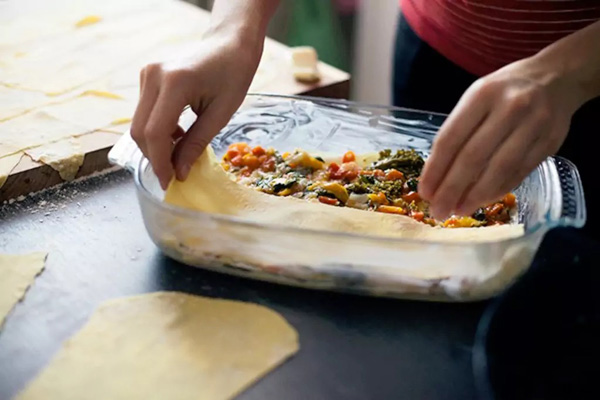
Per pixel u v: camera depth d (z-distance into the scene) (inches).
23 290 26.2
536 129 24.0
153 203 26.1
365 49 72.7
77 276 27.1
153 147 26.0
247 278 27.0
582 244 27.0
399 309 25.9
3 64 44.8
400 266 25.4
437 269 25.3
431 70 41.9
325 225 28.0
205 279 27.0
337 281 26.0
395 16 67.1
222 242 26.1
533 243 25.3
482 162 24.1
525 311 24.1
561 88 25.2
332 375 23.1
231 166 33.6
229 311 25.4
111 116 39.1
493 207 31.0
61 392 22.1
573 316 23.9
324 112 37.8
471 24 36.8
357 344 24.3
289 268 26.0
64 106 39.9
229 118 28.6
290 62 46.5
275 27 71.8
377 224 28.5
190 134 27.8
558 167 29.1
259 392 22.4
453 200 24.6
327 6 70.7
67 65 45.1
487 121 24.1
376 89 74.0
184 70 26.5
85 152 34.5
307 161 33.4
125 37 49.9
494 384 21.8
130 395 22.0
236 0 31.1
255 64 29.7
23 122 37.7
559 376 21.9
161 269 27.5
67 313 25.4
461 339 24.7
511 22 34.9
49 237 29.5
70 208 31.8
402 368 23.5
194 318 25.0
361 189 31.5
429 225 29.3
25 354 23.6
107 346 23.8
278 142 36.9
